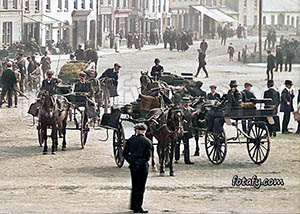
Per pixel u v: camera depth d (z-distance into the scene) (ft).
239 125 245.04
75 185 159.94
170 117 171.73
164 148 173.68
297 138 226.17
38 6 547.08
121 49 628.28
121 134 182.91
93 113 210.18
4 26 507.71
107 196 148.66
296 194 152.46
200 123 191.31
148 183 162.71
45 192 152.46
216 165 186.39
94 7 628.28
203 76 414.82
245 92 221.66
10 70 292.40
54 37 572.92
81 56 393.91
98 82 243.60
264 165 185.98
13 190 154.20
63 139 205.67
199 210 134.51
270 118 187.32
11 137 226.38
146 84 213.25
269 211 134.00
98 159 193.77
